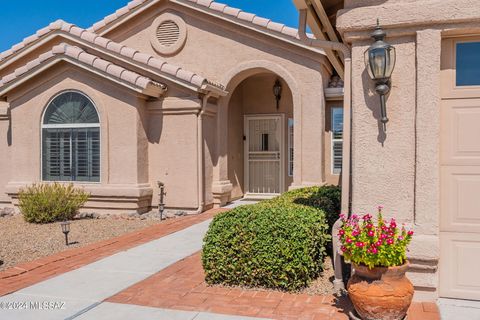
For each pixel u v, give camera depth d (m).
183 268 7.38
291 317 5.21
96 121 13.06
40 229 10.95
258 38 14.29
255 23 14.00
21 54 15.34
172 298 5.91
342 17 5.67
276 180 16.66
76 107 13.23
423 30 5.45
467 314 5.18
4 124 14.42
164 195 13.37
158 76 13.24
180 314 5.34
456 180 5.62
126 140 12.87
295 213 6.54
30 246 9.12
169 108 13.24
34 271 7.24
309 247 6.16
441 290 5.70
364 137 5.70
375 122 5.66
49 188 12.10
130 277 6.87
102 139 12.95
